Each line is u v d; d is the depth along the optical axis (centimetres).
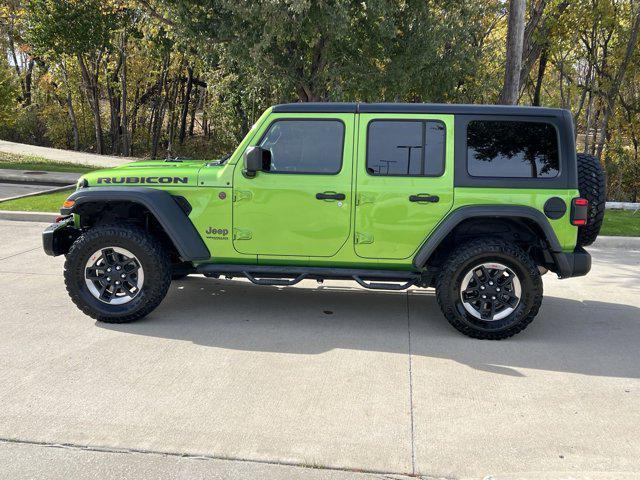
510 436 329
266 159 490
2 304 554
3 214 989
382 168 488
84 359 427
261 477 287
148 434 324
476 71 1764
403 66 1507
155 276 496
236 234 504
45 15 2125
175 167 529
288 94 1553
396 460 303
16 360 423
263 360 430
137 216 542
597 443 322
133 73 3219
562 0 1803
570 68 2298
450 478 289
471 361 438
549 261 501
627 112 2366
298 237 499
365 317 541
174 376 400
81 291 502
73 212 509
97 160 2069
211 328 500
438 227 482
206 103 3259
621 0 2009
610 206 1282
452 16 1560
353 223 492
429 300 604
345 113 489
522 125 482
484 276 480
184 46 1720
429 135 484
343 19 1266
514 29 1110
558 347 472
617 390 391
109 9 2228
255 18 1298
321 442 319
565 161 477
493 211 472
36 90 3369
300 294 613
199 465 295
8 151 2188
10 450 306
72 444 312
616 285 677
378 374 410
